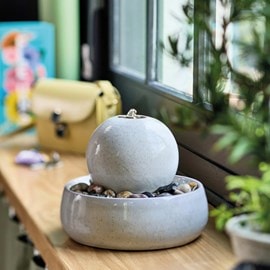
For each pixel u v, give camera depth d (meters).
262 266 0.78
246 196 0.96
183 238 1.25
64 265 1.19
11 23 2.27
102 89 1.94
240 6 0.82
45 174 1.80
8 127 2.23
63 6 2.25
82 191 1.31
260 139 0.82
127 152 1.25
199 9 0.89
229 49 0.92
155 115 1.73
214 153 1.43
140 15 1.97
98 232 1.24
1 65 2.21
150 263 1.19
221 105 0.85
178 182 1.37
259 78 0.83
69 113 1.97
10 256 1.83
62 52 2.28
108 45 2.21
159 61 1.81
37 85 2.06
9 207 1.88
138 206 1.22
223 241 1.28
